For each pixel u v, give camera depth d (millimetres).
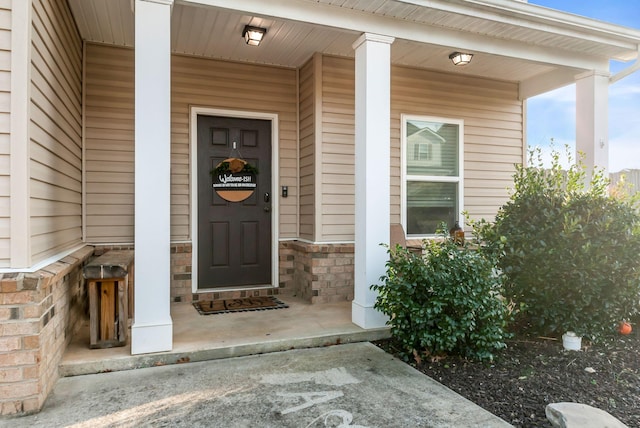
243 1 3439
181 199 4836
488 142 5922
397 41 4074
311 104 4969
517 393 2725
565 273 3531
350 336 3719
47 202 2953
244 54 4879
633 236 3480
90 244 4465
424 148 5598
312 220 4953
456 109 5723
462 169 5758
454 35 4191
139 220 3121
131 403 2545
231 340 3471
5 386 2383
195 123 4887
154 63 3156
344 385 2828
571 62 4754
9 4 2445
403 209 5434
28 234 2496
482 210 5887
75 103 4066
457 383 2875
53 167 3123
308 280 4887
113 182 4551
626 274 3510
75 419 2357
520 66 5414
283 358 3332
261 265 5242
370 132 3920
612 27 4414
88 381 2852
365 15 3854
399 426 2311
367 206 3906
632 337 3736
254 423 2326
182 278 4801
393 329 3422
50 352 2693
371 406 2531
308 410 2477
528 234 3742
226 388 2764
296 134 5344
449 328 3164
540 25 4191
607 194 3809
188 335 3586
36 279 2395
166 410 2461
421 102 5527
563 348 3525
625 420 2379
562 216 3613
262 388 2770
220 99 4973
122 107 4570
